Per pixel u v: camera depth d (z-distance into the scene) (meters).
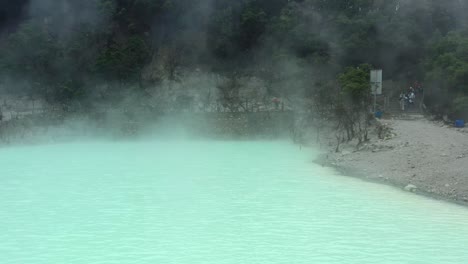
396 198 18.98
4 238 14.46
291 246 13.64
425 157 23.95
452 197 18.61
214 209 17.56
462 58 42.09
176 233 14.83
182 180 22.72
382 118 40.75
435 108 42.19
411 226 15.41
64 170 25.72
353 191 20.20
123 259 12.69
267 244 13.81
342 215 16.67
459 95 38.88
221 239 14.27
